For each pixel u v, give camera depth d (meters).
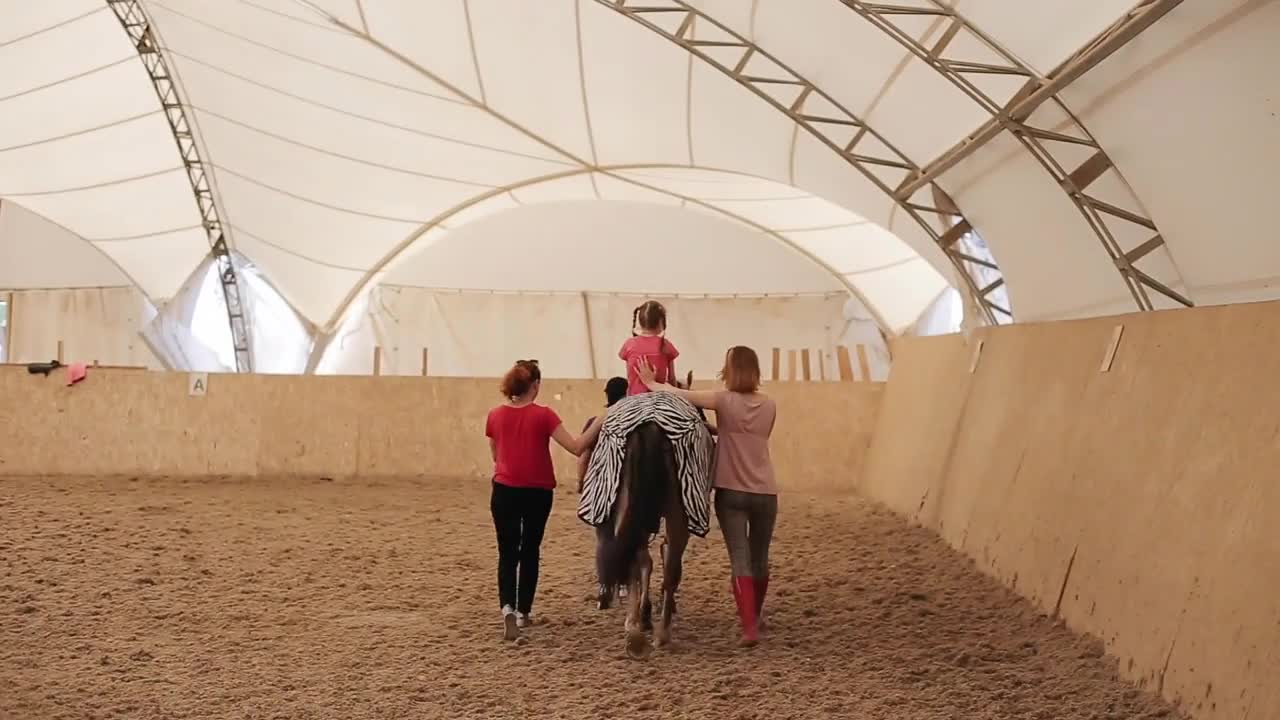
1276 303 5.70
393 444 14.94
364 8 15.30
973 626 7.26
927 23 9.79
